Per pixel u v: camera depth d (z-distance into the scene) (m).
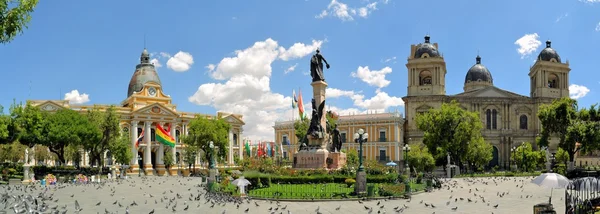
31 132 60.78
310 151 48.53
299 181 40.56
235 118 100.25
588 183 21.78
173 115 89.88
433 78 102.06
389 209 26.47
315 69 50.69
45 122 62.09
